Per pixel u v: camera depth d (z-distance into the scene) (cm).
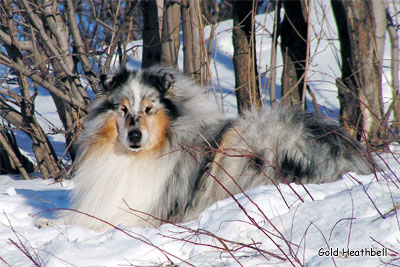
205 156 830
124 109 791
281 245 546
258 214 587
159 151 802
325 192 661
